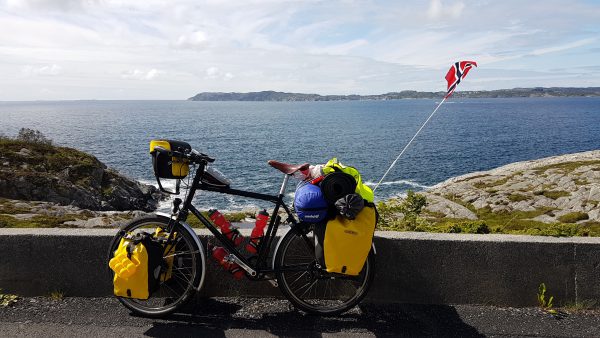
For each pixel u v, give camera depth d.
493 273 4.21
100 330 3.70
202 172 4.03
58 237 4.25
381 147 91.38
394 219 9.98
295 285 4.26
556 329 3.82
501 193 38.66
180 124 182.50
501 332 3.77
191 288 3.99
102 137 117.00
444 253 4.22
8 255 4.25
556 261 4.17
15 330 3.65
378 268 4.29
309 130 143.50
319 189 3.75
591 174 41.28
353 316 4.04
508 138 107.50
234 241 4.12
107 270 4.24
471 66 6.24
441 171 61.09
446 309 4.17
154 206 41.62
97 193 36.75
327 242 3.70
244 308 4.16
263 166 64.44
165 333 3.67
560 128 137.25
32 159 36.06
